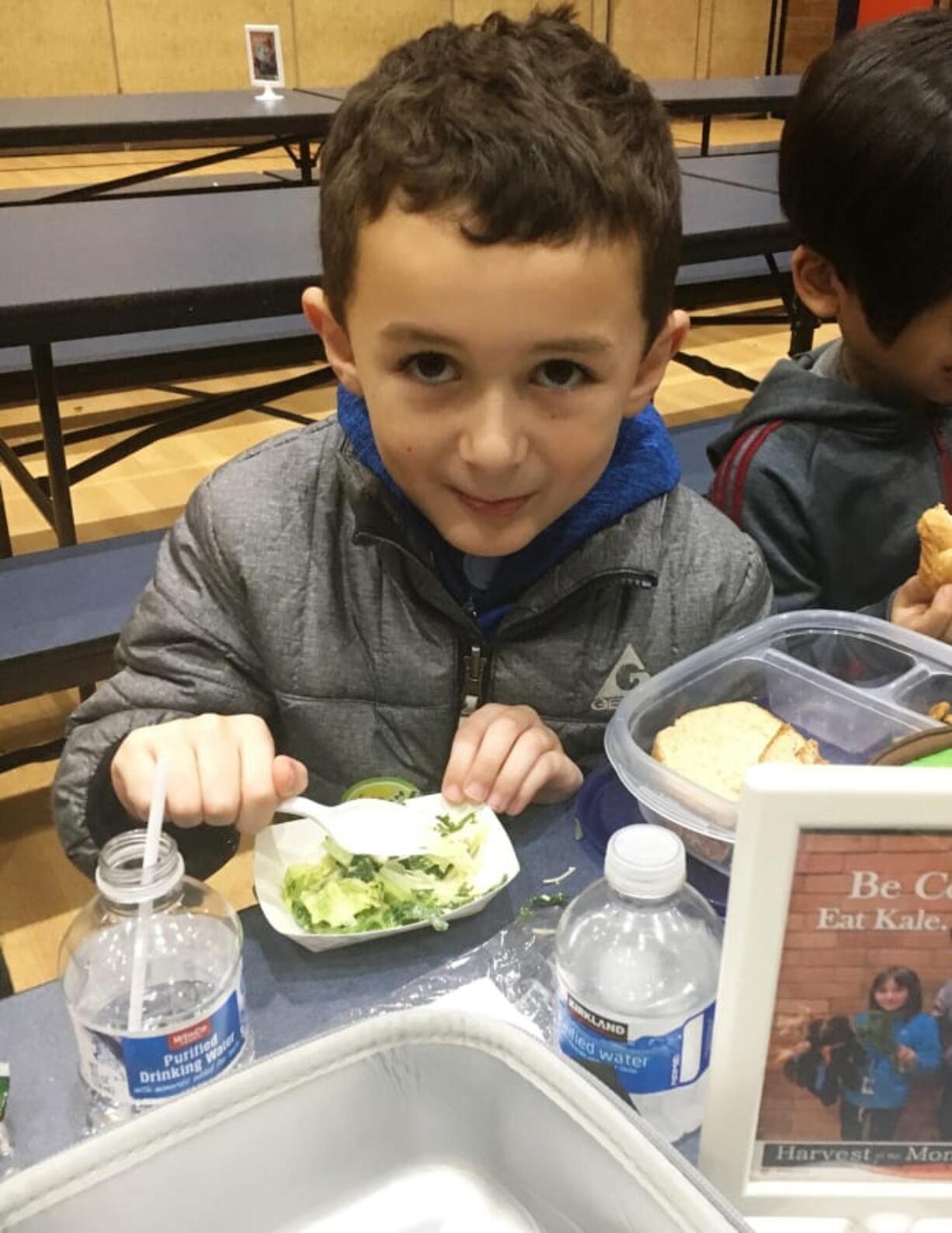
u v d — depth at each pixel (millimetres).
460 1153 468
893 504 1205
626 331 694
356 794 833
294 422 3279
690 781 699
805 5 7520
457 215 622
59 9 5766
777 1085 458
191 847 831
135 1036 517
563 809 804
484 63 700
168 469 3070
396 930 670
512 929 682
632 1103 518
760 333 4379
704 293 3074
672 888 525
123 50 5973
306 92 3854
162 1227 419
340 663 943
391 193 643
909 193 974
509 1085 440
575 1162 423
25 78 5824
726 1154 467
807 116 1059
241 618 958
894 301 1041
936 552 987
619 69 761
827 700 833
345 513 942
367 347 701
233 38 6188
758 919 419
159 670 932
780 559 1192
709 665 851
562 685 940
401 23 6570
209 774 751
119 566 1772
